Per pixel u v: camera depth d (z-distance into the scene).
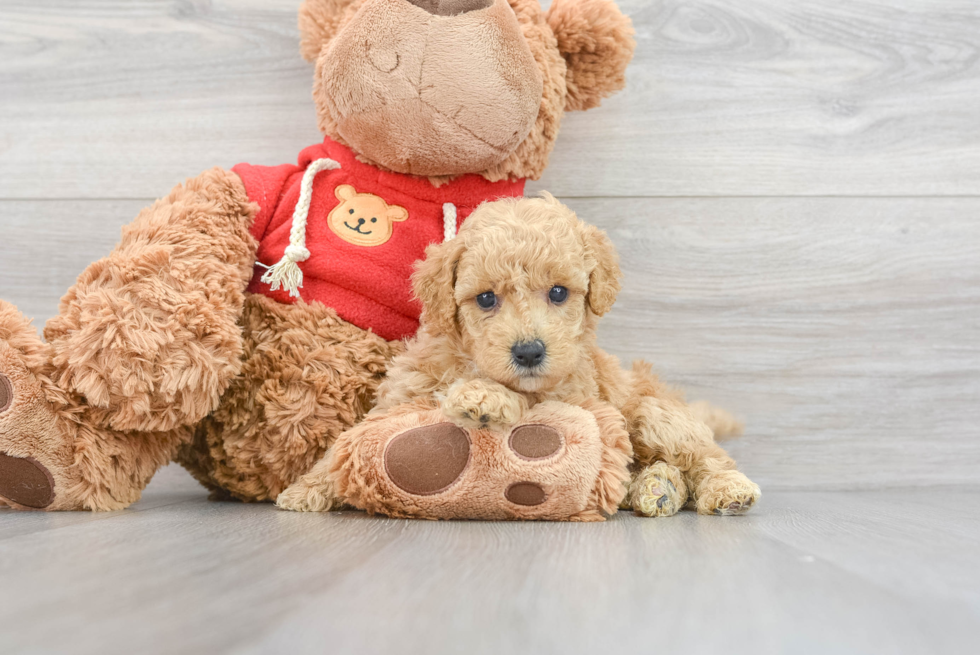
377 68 1.30
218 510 1.27
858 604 0.65
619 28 1.50
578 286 1.17
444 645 0.52
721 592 0.67
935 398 1.79
